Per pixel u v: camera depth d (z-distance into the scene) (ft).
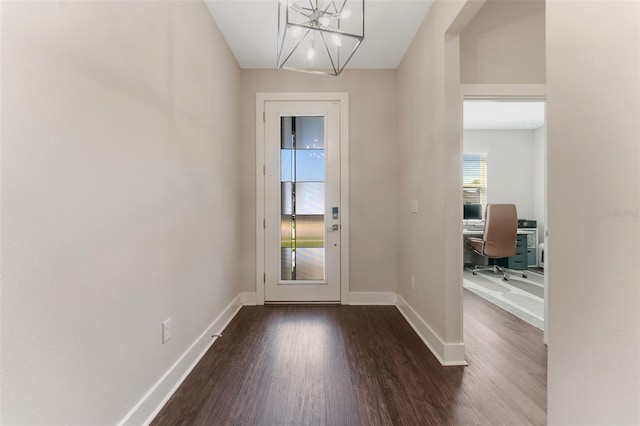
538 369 5.99
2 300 2.42
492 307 10.03
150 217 4.53
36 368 2.70
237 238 9.66
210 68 7.13
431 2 6.75
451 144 6.24
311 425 4.41
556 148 3.00
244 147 10.05
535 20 6.89
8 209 2.45
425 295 7.38
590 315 2.64
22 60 2.55
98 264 3.45
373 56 9.27
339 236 10.17
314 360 6.29
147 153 4.45
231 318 8.77
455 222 6.27
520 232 16.21
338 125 10.11
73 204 3.09
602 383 2.53
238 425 4.40
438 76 6.51
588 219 2.65
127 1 3.94
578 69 2.73
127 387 3.99
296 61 9.61
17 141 2.51
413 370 5.92
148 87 4.46
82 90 3.19
